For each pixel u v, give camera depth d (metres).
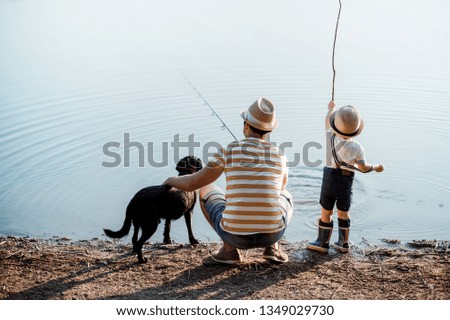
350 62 13.27
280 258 5.27
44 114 10.43
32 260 5.48
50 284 4.93
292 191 7.48
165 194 5.28
